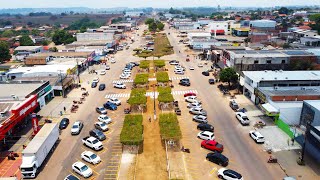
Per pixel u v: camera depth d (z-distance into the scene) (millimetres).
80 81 105812
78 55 131375
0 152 56375
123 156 54125
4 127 55906
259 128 63844
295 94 68438
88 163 52031
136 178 47344
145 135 62000
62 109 78312
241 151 54844
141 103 72750
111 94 90500
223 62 111062
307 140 52594
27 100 67375
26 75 99562
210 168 49688
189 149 55812
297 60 93312
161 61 121312
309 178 46281
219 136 61062
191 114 72938
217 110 75125
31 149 49062
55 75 99312
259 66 93562
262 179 46438
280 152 54156
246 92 85562
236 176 45062
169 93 78625
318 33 190000
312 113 57594
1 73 105500
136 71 120125
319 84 75812
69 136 62625
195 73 113938
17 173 49375
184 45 185000
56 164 51969
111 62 138000
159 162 51875
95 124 66375
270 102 67500
